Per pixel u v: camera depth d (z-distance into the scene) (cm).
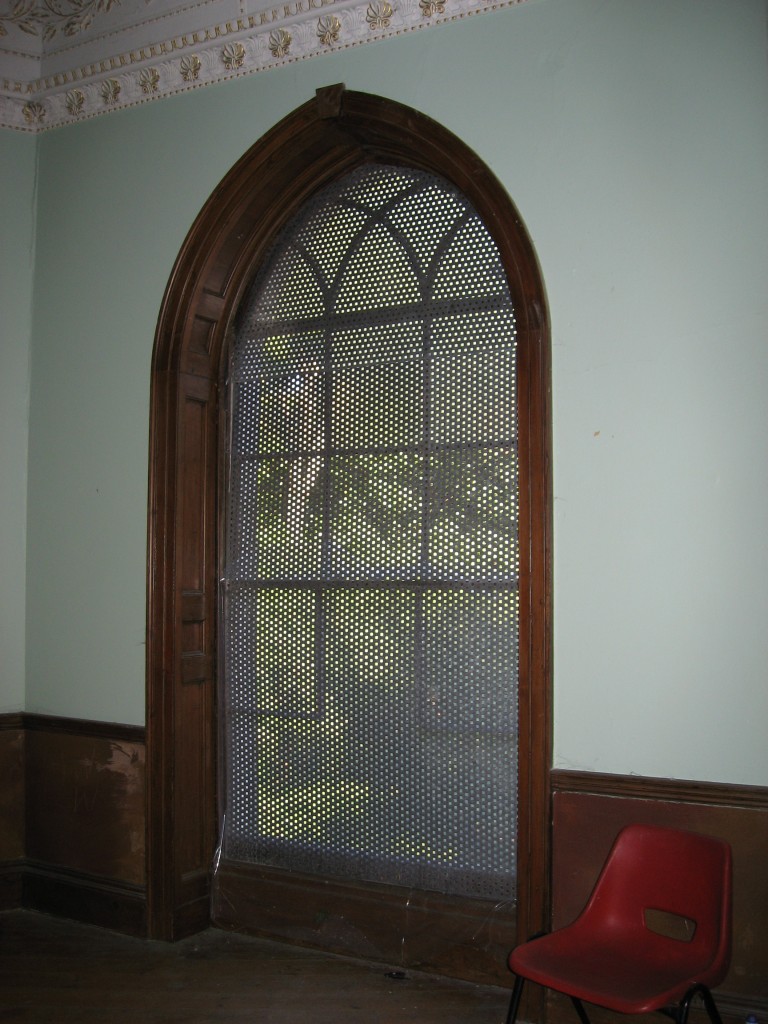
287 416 401
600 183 322
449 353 366
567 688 322
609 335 319
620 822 311
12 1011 321
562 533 324
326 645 385
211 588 406
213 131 397
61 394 427
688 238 308
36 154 439
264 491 403
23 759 427
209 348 412
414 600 367
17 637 429
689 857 268
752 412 297
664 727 306
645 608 311
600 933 273
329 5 367
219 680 405
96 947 377
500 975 337
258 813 397
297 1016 317
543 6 334
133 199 414
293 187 397
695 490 304
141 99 413
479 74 344
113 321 415
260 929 386
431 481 366
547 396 327
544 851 321
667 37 313
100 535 412
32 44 430
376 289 385
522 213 334
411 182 380
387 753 370
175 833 385
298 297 403
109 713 405
